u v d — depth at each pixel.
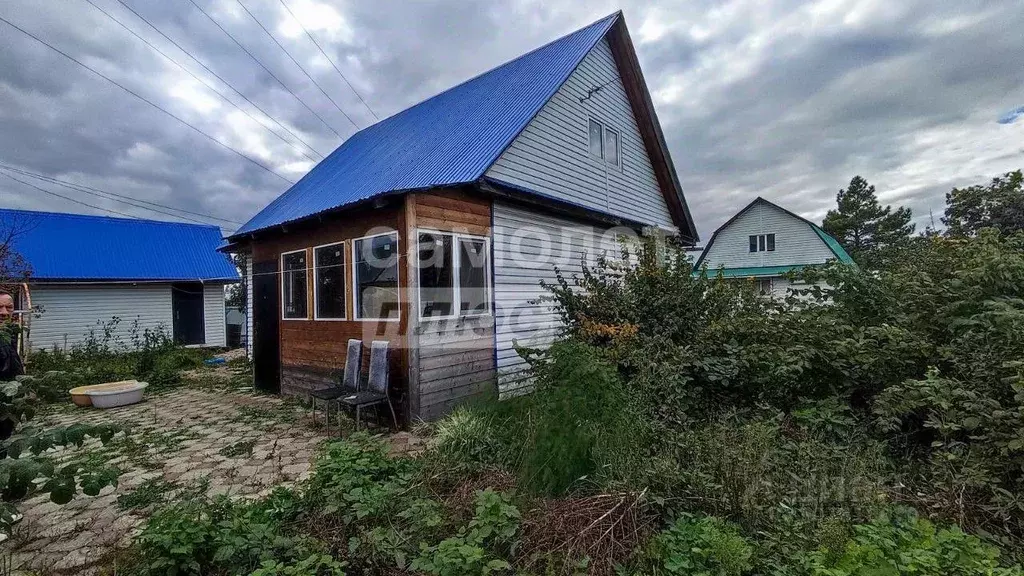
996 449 2.76
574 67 7.70
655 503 2.63
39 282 12.17
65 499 1.74
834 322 4.32
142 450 4.79
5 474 1.60
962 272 3.76
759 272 23.47
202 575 2.35
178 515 2.55
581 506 2.65
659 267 5.24
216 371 10.73
